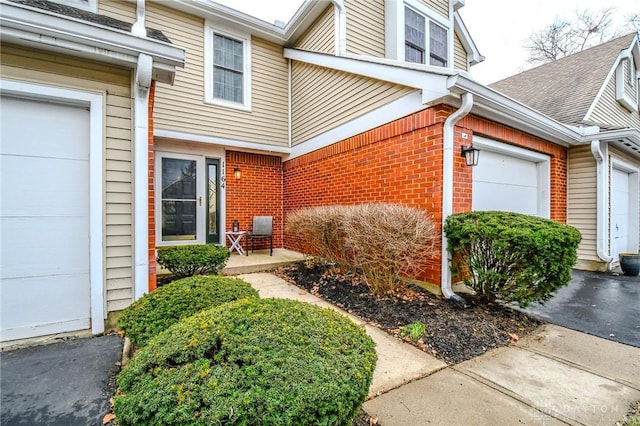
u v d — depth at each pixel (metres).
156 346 1.47
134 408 1.16
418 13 6.62
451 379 2.24
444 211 3.93
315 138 6.66
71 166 2.97
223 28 6.86
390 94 4.71
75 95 2.91
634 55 8.70
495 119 4.59
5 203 2.72
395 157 4.63
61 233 2.92
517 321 3.36
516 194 5.44
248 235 7.44
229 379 1.24
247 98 7.17
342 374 1.32
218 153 7.13
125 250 3.15
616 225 6.75
